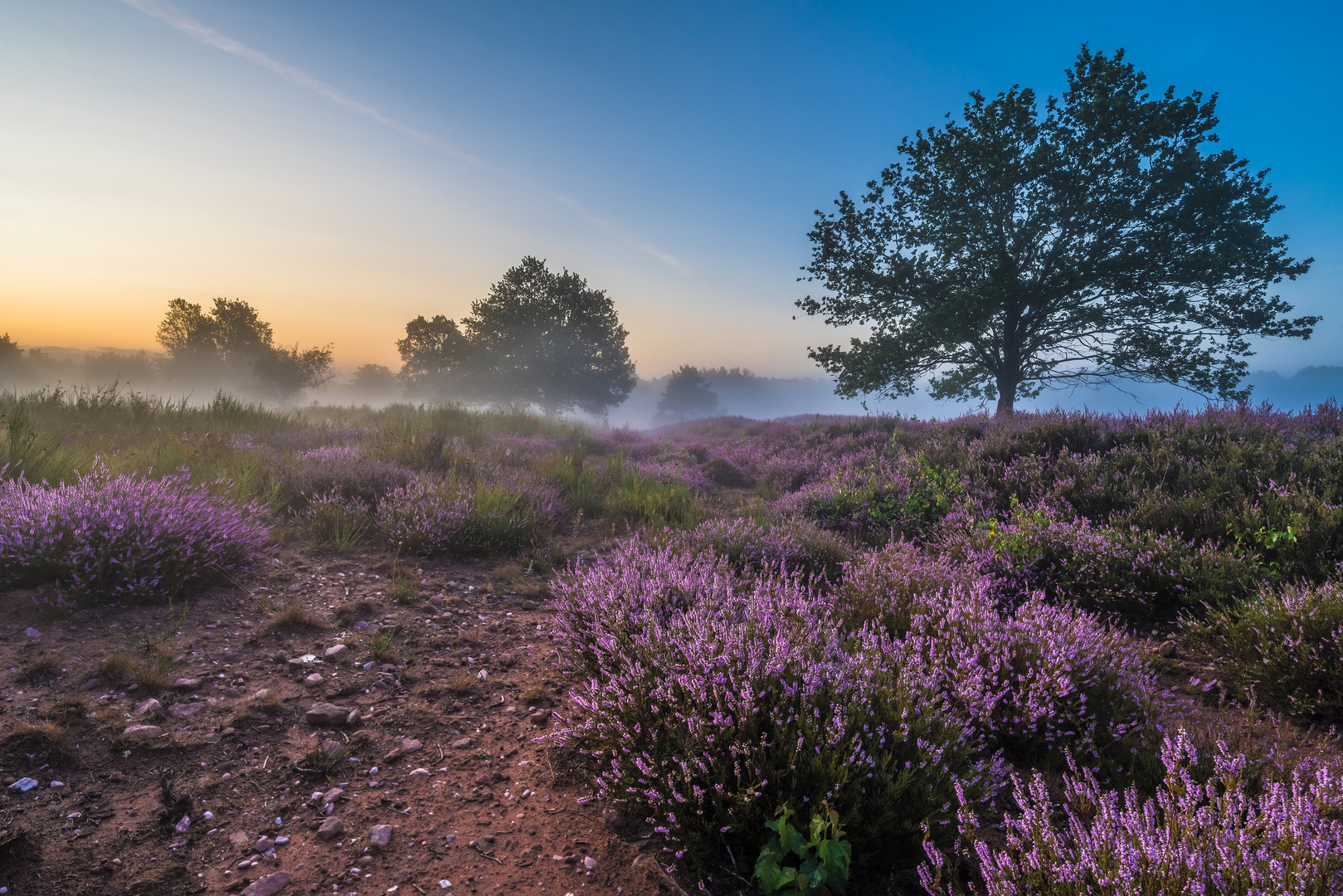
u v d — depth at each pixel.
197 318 67.62
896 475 9.49
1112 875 1.90
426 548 6.47
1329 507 5.68
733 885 2.45
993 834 2.71
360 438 11.68
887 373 19.25
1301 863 1.81
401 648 4.38
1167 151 16.83
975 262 18.06
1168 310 16.70
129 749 2.90
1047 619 4.21
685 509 9.20
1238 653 4.21
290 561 5.73
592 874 2.49
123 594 4.27
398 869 2.44
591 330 44.41
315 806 2.75
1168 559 5.55
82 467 6.27
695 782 2.69
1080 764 3.20
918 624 4.20
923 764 2.63
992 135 17.23
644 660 3.48
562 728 3.52
